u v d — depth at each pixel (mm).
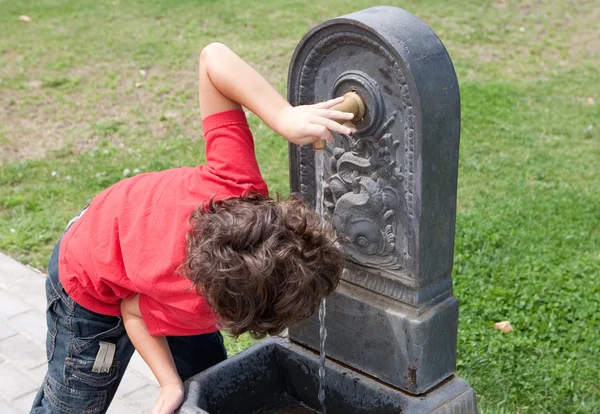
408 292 1763
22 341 3203
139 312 1812
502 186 4918
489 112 6133
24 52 7168
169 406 1733
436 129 1591
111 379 1982
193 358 2176
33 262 3861
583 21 8656
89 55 7148
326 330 1972
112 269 1752
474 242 4121
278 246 1530
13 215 4379
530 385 2949
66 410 1982
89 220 1866
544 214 4520
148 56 7176
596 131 5883
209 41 7609
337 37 1649
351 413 1940
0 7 8438
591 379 3037
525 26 8422
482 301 3549
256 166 1792
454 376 1911
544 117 6113
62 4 8641
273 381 2070
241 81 1681
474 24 8383
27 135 5566
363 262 1826
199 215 1616
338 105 1626
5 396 2871
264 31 7922
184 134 5648
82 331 1910
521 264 3914
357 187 1765
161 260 1668
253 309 1531
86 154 5242
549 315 3475
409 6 8867
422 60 1557
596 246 4156
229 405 1962
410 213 1669
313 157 1873
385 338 1833
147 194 1788
